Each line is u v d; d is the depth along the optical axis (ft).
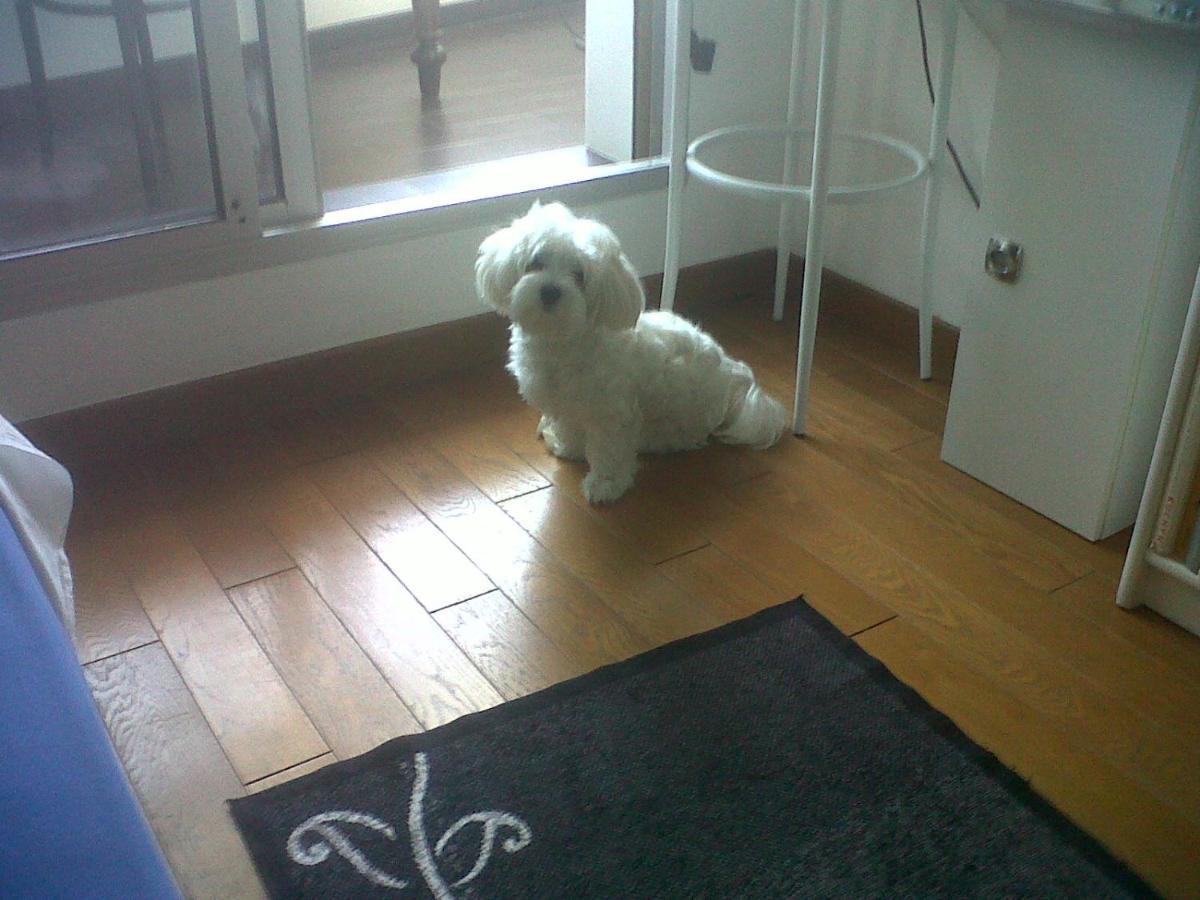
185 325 6.92
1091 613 5.68
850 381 7.88
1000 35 6.88
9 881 1.84
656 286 8.63
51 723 2.29
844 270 8.71
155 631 5.54
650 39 8.38
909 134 7.84
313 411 7.45
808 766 4.78
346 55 13.51
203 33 6.24
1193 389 5.08
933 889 4.25
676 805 4.59
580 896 4.22
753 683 5.21
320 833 4.46
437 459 6.97
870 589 5.85
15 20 6.15
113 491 6.61
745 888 4.25
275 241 6.95
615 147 9.38
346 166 10.01
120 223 6.72
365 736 4.94
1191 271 5.46
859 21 7.93
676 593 5.81
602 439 6.44
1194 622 5.51
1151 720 5.05
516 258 6.03
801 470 6.86
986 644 5.48
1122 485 6.06
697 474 6.82
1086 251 5.69
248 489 6.65
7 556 2.87
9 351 6.47
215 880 4.30
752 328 8.63
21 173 6.46
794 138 7.90
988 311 6.30
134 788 4.67
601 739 4.90
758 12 8.21
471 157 10.26
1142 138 5.30
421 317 7.72
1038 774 4.77
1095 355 5.82
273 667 5.32
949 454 6.86
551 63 13.15
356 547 6.16
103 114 6.48
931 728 4.96
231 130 6.54
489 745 4.86
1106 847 4.43
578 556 6.09
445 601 5.75
